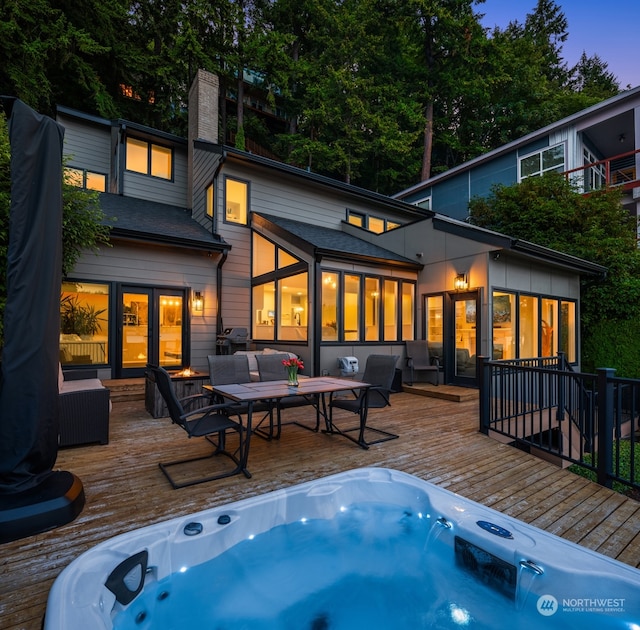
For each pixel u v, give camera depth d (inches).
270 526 91.8
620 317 329.1
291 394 133.7
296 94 674.8
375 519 101.8
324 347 262.1
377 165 704.4
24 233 94.3
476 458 140.3
